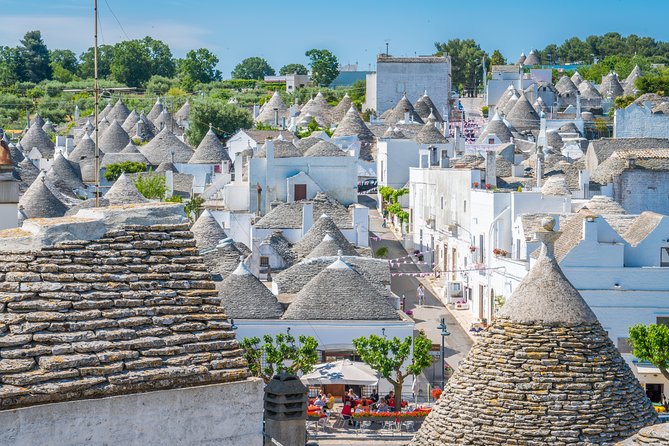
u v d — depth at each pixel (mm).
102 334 16219
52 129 190875
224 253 71688
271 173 101750
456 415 27109
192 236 17688
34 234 16656
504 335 27438
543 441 26125
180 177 117125
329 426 53469
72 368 15766
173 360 16516
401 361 56281
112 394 15875
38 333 15867
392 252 97688
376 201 117812
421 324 75062
